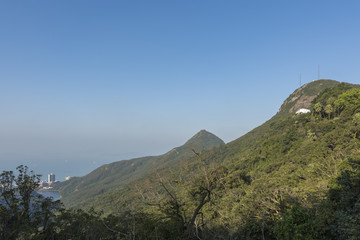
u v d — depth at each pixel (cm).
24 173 1503
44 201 1594
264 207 2388
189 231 1571
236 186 4406
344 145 4728
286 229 1185
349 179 1661
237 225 2217
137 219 1441
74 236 1670
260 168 7294
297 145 7344
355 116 5838
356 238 1041
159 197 1612
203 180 1600
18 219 1411
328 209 1478
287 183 3469
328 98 9244
